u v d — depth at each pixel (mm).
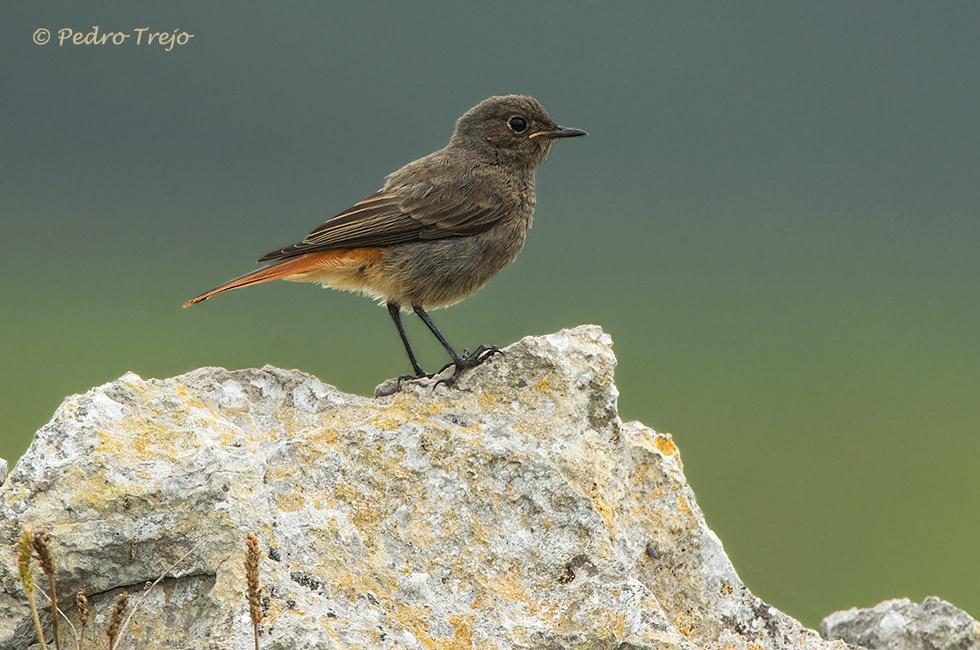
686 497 12523
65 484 10242
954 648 12695
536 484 11234
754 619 12227
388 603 10383
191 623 9891
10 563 9961
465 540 11016
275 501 10586
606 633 10453
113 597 10195
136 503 10141
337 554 10375
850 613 13492
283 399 12289
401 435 11414
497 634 10398
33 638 10102
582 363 12227
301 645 9234
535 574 10930
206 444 10883
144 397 11109
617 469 12086
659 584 12234
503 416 11906
